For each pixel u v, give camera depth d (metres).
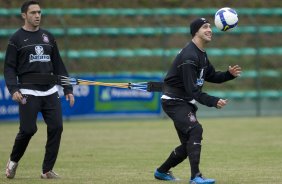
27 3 21.23
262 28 65.69
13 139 36.97
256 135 38.69
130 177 22.12
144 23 67.75
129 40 64.19
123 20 67.81
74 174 23.12
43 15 64.81
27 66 21.27
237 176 22.27
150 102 51.12
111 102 50.25
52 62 22.03
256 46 57.94
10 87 20.95
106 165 26.00
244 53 64.00
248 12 70.88
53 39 21.91
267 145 33.31
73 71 58.34
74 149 32.06
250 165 25.55
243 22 69.69
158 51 61.56
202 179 18.67
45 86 21.44
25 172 23.88
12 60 21.20
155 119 50.88
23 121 21.19
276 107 59.16
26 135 21.22
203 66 19.50
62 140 36.53
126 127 44.50
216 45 65.00
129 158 28.38
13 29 59.31
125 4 71.31
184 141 19.94
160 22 67.62
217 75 20.41
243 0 73.88
